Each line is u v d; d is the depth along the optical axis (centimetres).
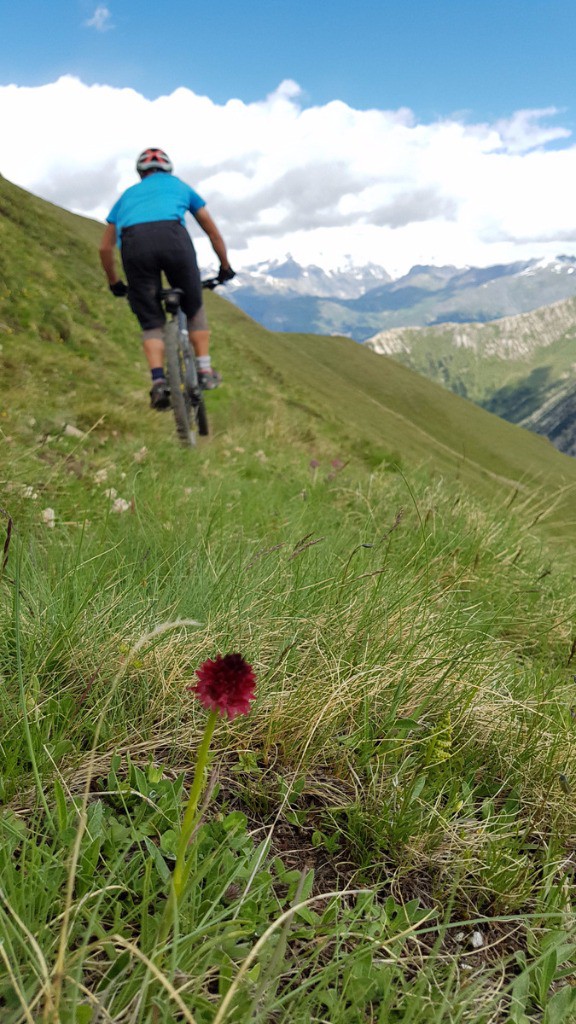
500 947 93
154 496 255
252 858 92
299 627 151
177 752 115
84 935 74
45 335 655
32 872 77
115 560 175
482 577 236
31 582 146
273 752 122
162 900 81
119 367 678
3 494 217
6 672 122
